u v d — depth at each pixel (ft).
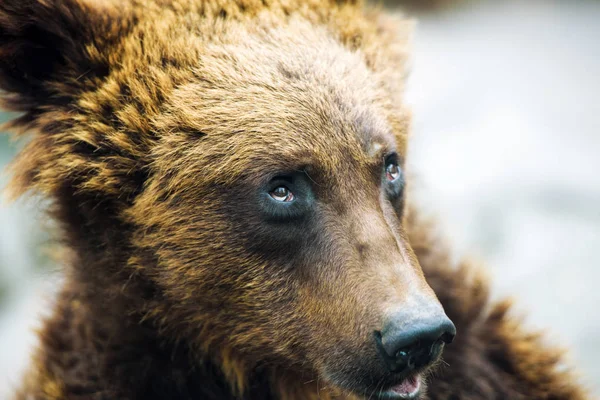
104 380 29.43
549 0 105.19
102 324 29.12
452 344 32.81
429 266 33.24
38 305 42.34
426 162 64.85
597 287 52.90
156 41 27.89
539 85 76.95
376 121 27.12
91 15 27.91
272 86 26.78
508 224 58.59
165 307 27.91
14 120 28.89
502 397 33.53
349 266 25.20
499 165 64.39
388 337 23.57
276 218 26.05
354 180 26.14
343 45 29.35
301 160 25.88
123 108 27.22
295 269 26.27
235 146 26.17
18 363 52.29
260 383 30.01
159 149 26.68
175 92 26.99
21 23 26.84
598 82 77.46
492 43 90.17
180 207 26.63
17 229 61.82
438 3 100.32
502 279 54.54
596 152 65.36
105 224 27.68
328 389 28.55
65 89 27.89
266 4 29.40
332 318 25.40
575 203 60.54
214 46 27.63
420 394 26.17
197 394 29.53
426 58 84.79
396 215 27.20
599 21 96.12
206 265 26.73
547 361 34.91
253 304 26.81
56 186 27.91
